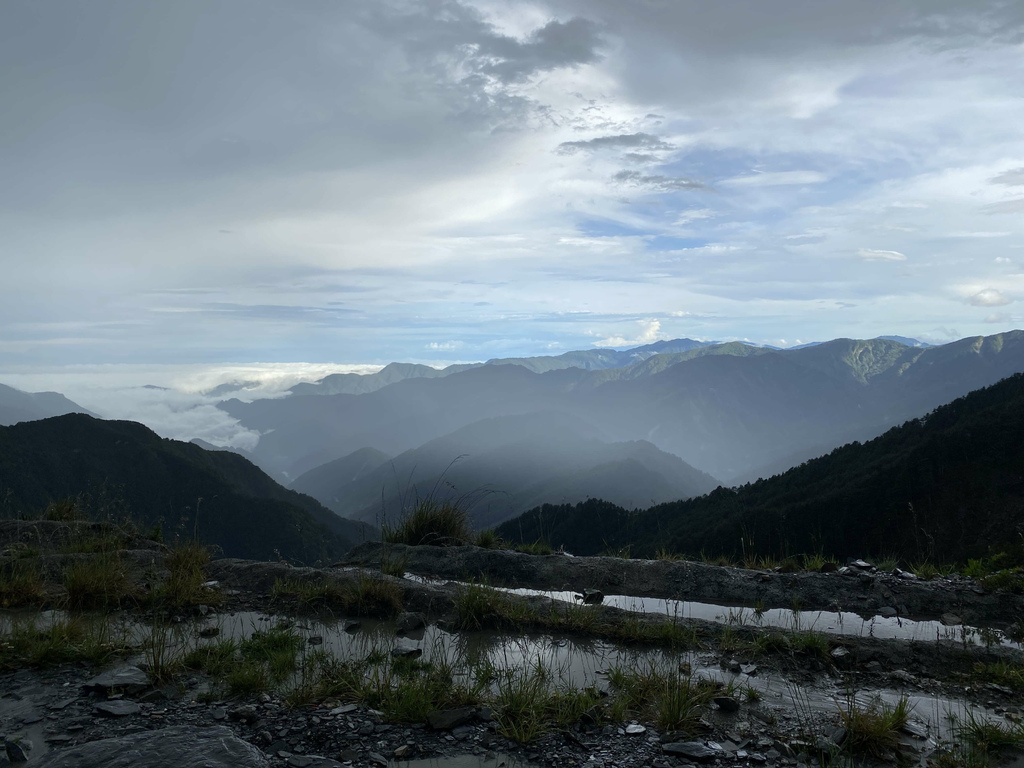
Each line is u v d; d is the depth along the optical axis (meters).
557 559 8.80
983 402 78.81
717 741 4.10
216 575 7.89
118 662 5.16
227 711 4.33
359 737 4.05
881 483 60.19
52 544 8.50
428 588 7.39
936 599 7.15
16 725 4.06
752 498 73.06
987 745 4.02
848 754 3.90
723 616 6.99
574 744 4.03
